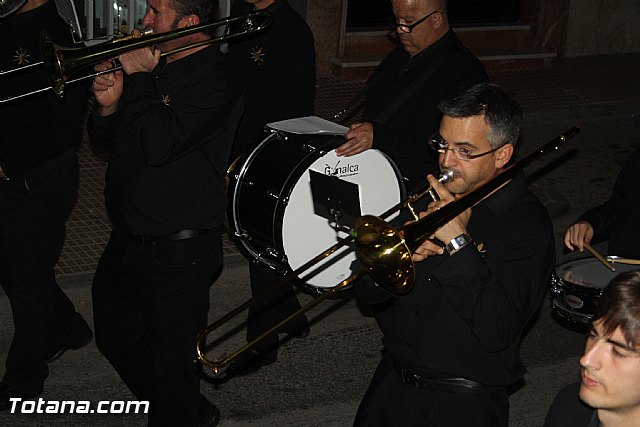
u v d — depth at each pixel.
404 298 4.00
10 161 5.29
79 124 5.50
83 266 7.39
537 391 6.34
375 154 5.40
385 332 4.14
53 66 4.80
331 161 5.27
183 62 4.80
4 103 4.93
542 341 6.89
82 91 5.40
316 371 6.34
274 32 5.96
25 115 5.32
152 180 4.83
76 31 6.32
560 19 12.77
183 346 5.04
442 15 5.57
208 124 4.75
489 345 3.74
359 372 6.38
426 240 3.68
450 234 3.65
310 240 5.30
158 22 4.79
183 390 5.09
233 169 5.38
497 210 3.89
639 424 2.80
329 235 5.34
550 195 9.20
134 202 4.87
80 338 6.30
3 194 5.41
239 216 5.38
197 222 4.92
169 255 4.91
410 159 5.57
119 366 5.37
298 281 5.36
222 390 6.05
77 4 6.44
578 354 6.78
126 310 5.23
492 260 3.87
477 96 3.71
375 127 5.39
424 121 5.56
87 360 6.30
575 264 4.85
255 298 4.36
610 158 10.28
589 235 4.82
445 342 3.95
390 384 4.18
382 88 5.84
